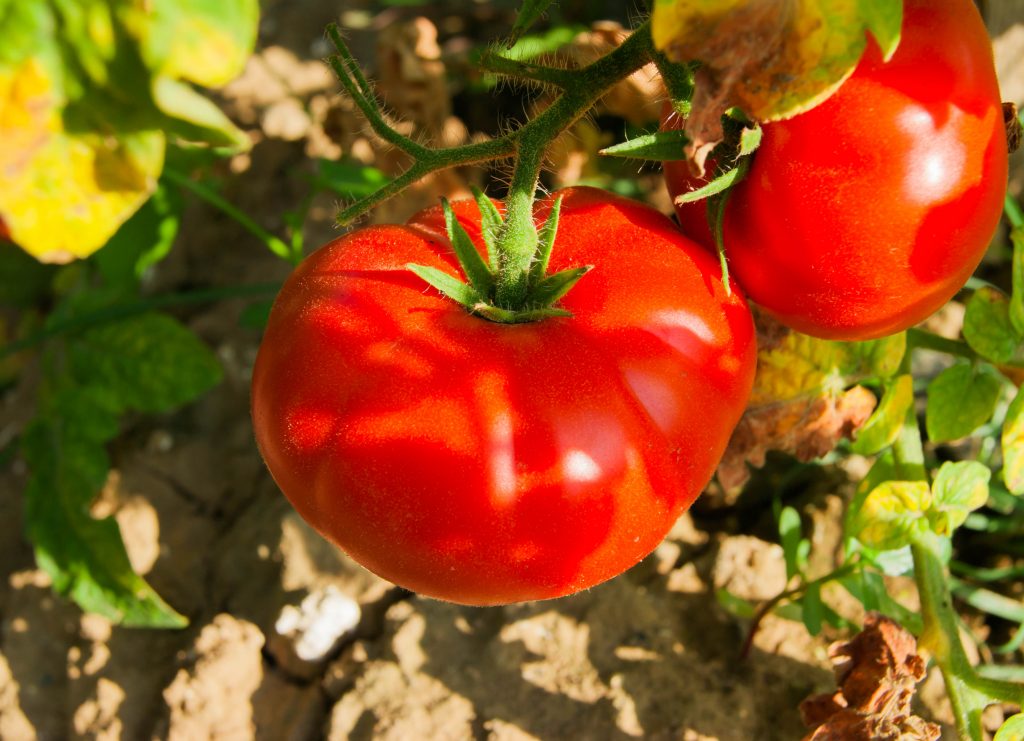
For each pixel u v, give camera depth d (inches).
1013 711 15.6
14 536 19.8
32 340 17.6
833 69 10.0
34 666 17.7
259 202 22.3
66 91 8.8
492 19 24.3
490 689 15.5
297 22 25.1
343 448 10.7
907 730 13.3
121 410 17.3
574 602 15.9
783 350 13.9
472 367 10.7
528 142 11.1
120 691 16.9
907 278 11.0
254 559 17.5
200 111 8.9
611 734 15.0
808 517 16.6
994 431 16.7
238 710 16.2
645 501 10.9
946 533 13.4
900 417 14.1
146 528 18.4
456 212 12.1
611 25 16.7
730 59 10.0
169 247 20.1
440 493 10.5
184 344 17.4
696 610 15.9
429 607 16.2
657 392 10.8
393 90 18.0
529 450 10.5
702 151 10.3
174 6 8.6
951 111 10.5
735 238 11.4
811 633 14.4
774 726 15.0
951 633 13.6
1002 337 13.7
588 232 11.6
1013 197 18.9
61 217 9.0
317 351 10.9
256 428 11.5
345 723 15.6
